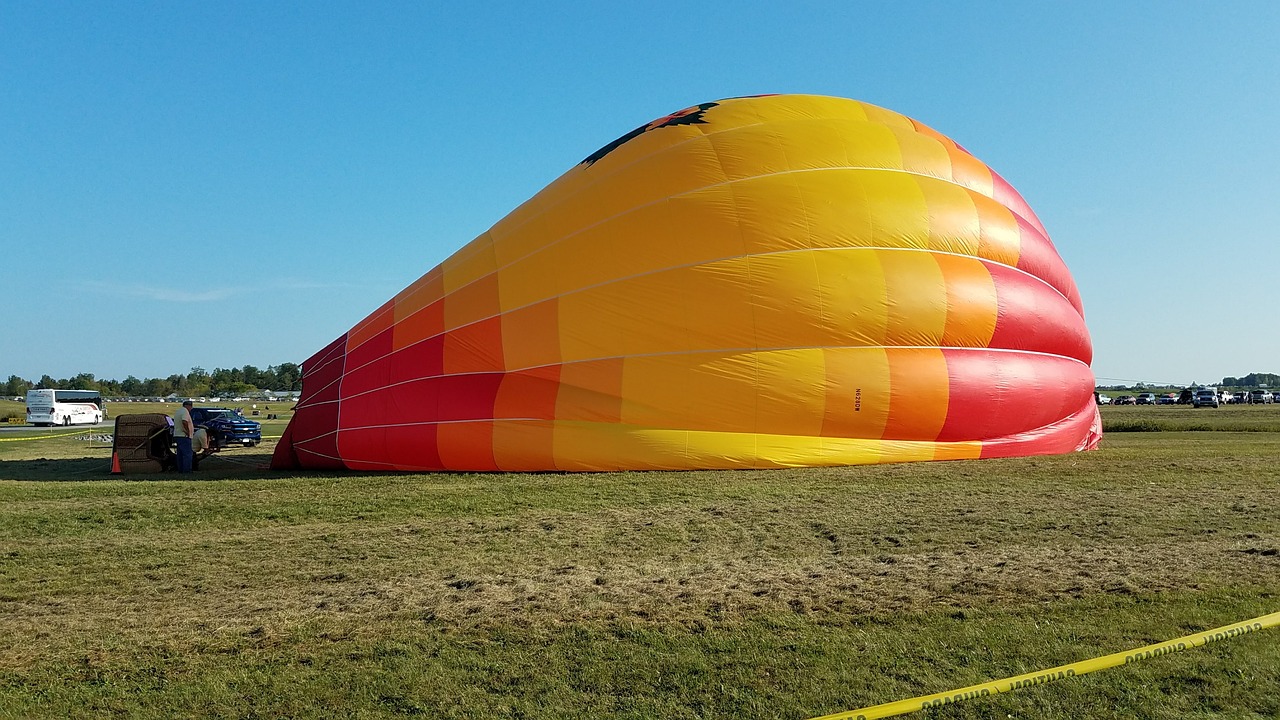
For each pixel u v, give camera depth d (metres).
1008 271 18.20
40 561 9.71
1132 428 33.25
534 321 16.50
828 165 17.08
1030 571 8.31
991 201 18.86
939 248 17.23
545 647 6.50
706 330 15.77
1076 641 6.27
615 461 15.80
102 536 11.08
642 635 6.70
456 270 17.84
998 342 17.48
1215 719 4.96
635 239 16.23
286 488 14.82
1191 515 11.02
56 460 23.33
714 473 15.33
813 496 12.83
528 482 14.72
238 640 6.85
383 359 17.67
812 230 16.20
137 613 7.68
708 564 8.98
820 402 15.81
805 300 15.80
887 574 8.38
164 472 18.91
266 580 8.79
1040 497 12.52
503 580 8.52
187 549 10.27
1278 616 6.64
